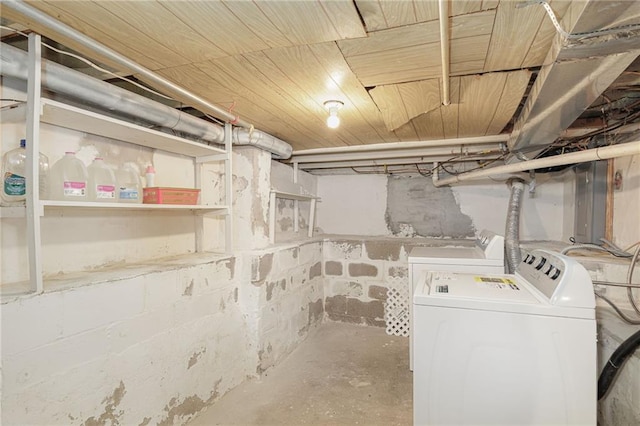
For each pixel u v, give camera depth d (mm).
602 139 2314
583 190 2613
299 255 3131
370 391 2295
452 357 1474
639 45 1038
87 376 1396
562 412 1345
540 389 1370
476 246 3111
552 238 3340
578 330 1325
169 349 1809
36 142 1212
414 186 3930
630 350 1349
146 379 1669
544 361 1364
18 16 1113
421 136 2719
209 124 2189
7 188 1291
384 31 1209
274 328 2652
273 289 2637
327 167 4004
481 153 3123
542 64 1423
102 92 1507
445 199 3812
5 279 1359
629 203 2117
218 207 2205
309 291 3365
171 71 1541
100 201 1559
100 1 1037
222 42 1286
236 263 2391
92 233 1721
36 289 1233
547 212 3361
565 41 1040
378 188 4074
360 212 4148
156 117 1791
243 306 2451
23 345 1186
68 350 1328
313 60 1435
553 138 2066
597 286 2035
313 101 1927
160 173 2154
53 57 1546
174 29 1197
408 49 1334
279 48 1334
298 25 1172
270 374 2525
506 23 1136
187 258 2145
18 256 1400
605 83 1311
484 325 1436
